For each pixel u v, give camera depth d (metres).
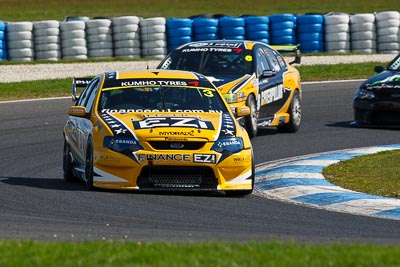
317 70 87.31
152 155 34.75
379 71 60.91
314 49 104.62
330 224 29.70
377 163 43.12
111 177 35.22
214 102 39.00
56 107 66.50
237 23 101.38
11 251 21.50
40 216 30.42
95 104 38.38
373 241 26.20
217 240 25.34
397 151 47.25
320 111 66.75
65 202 33.25
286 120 57.19
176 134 35.19
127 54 102.06
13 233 26.95
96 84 40.41
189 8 155.38
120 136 35.34
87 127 37.38
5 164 44.91
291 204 34.03
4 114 63.25
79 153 38.28
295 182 38.16
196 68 54.25
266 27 102.81
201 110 38.12
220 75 53.56
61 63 96.44
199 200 34.25
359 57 99.62
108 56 102.12
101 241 23.50
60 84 78.50
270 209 32.72
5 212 31.23
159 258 20.27
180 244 22.78
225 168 35.16
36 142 52.44
